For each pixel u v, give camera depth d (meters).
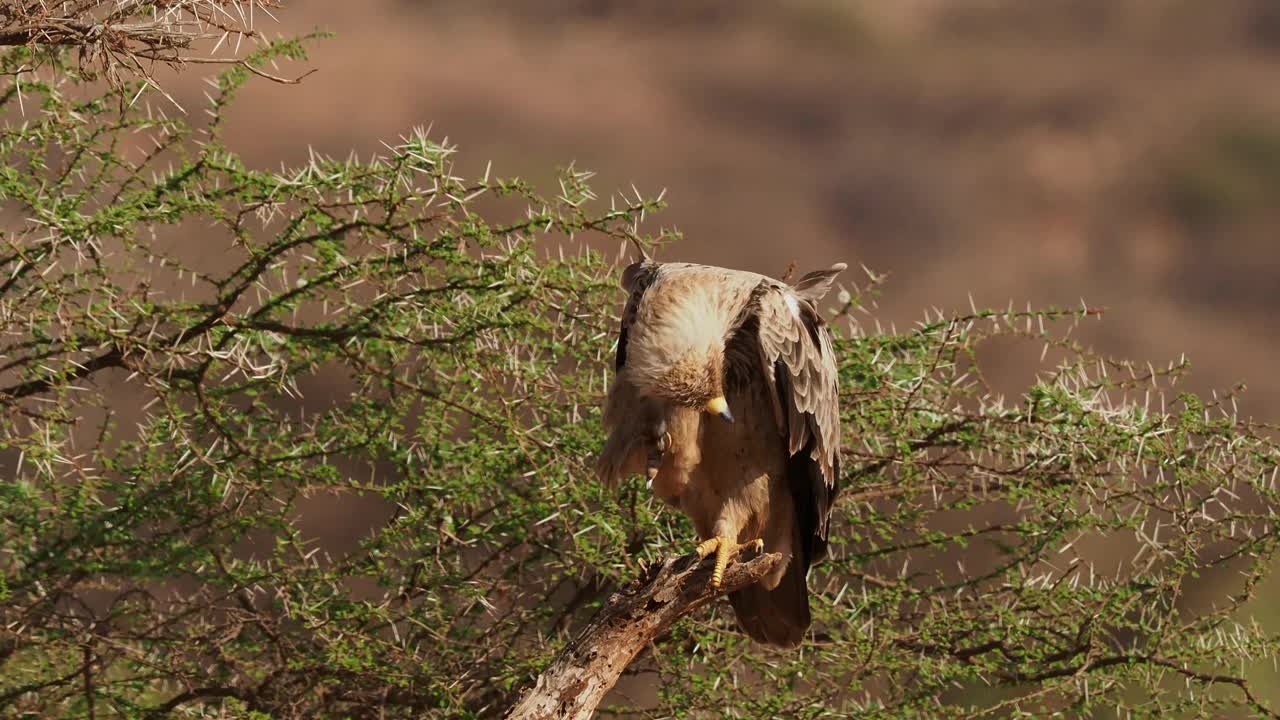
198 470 19.27
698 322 17.81
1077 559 20.30
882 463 21.23
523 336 19.56
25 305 17.92
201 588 20.95
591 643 14.58
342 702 19.77
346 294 18.84
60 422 17.50
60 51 18.66
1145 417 20.17
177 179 18.31
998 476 20.38
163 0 16.70
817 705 19.31
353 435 19.91
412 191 18.14
